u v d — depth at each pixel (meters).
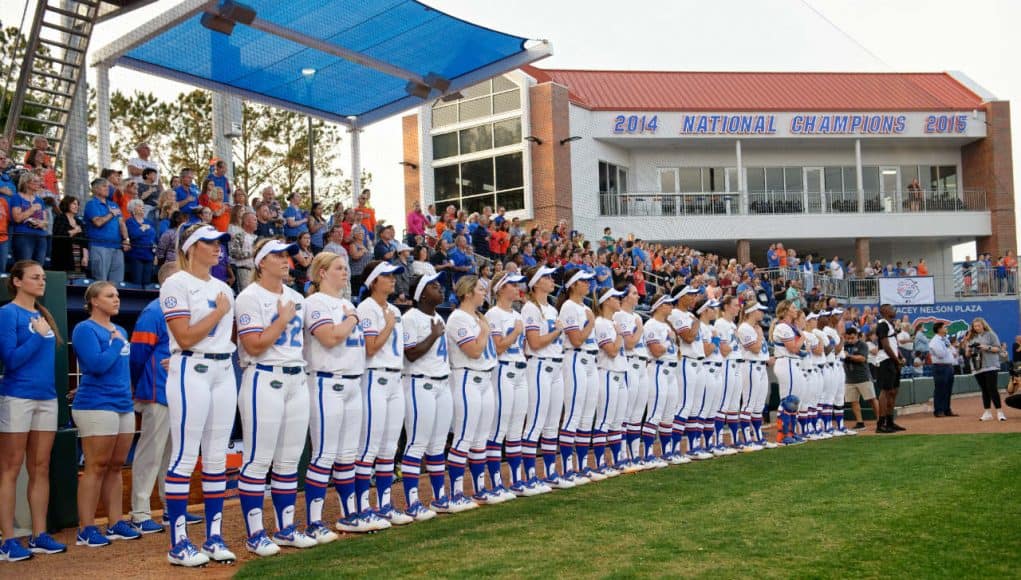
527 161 30.12
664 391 11.15
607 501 8.23
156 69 13.82
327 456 7.04
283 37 12.91
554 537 6.52
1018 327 31.61
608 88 33.25
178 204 12.43
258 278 6.68
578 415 9.78
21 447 6.67
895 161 36.06
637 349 10.84
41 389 6.80
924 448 11.74
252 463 6.53
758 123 32.69
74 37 12.55
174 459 6.20
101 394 7.10
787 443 13.33
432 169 32.50
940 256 37.62
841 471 9.77
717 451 12.19
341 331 6.93
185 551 6.16
